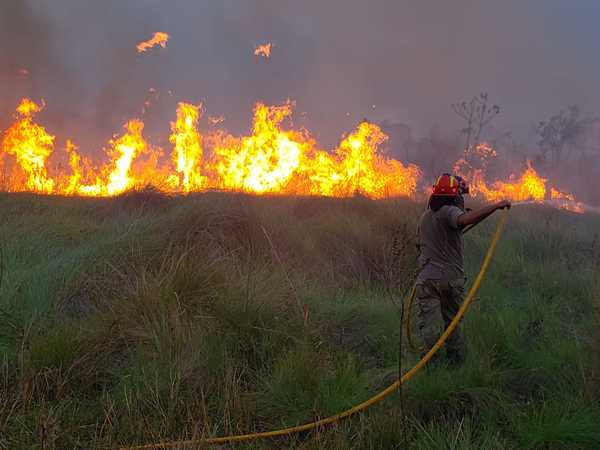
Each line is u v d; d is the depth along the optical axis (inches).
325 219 350.0
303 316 204.2
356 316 231.6
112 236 291.3
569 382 176.2
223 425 150.0
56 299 214.4
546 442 144.8
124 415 148.3
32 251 273.1
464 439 140.6
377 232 340.5
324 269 292.8
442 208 183.8
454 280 182.5
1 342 182.1
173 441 136.4
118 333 187.9
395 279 277.4
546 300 267.7
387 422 146.3
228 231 294.0
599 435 144.7
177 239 272.2
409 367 180.2
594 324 211.2
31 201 389.1
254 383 173.0
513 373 185.0
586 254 369.7
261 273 244.5
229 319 195.9
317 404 157.4
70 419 148.0
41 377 162.9
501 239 386.9
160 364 169.3
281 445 144.6
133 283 225.5
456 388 166.6
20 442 134.7
